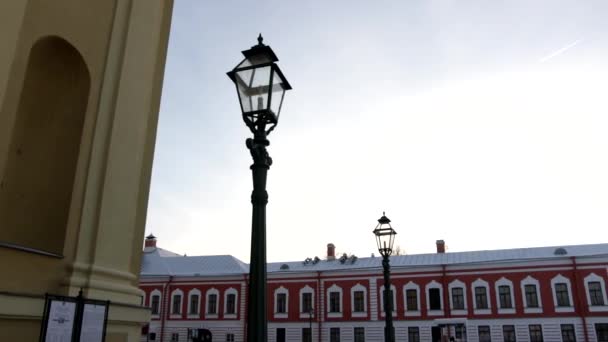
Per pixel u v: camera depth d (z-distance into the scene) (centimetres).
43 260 538
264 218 525
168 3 835
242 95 562
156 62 782
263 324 483
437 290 4319
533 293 4062
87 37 633
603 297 3859
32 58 588
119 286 614
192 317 4922
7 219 579
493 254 4503
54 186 596
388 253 1312
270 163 552
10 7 520
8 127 516
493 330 4075
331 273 4675
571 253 4212
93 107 631
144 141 720
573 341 3850
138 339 638
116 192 641
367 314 4459
